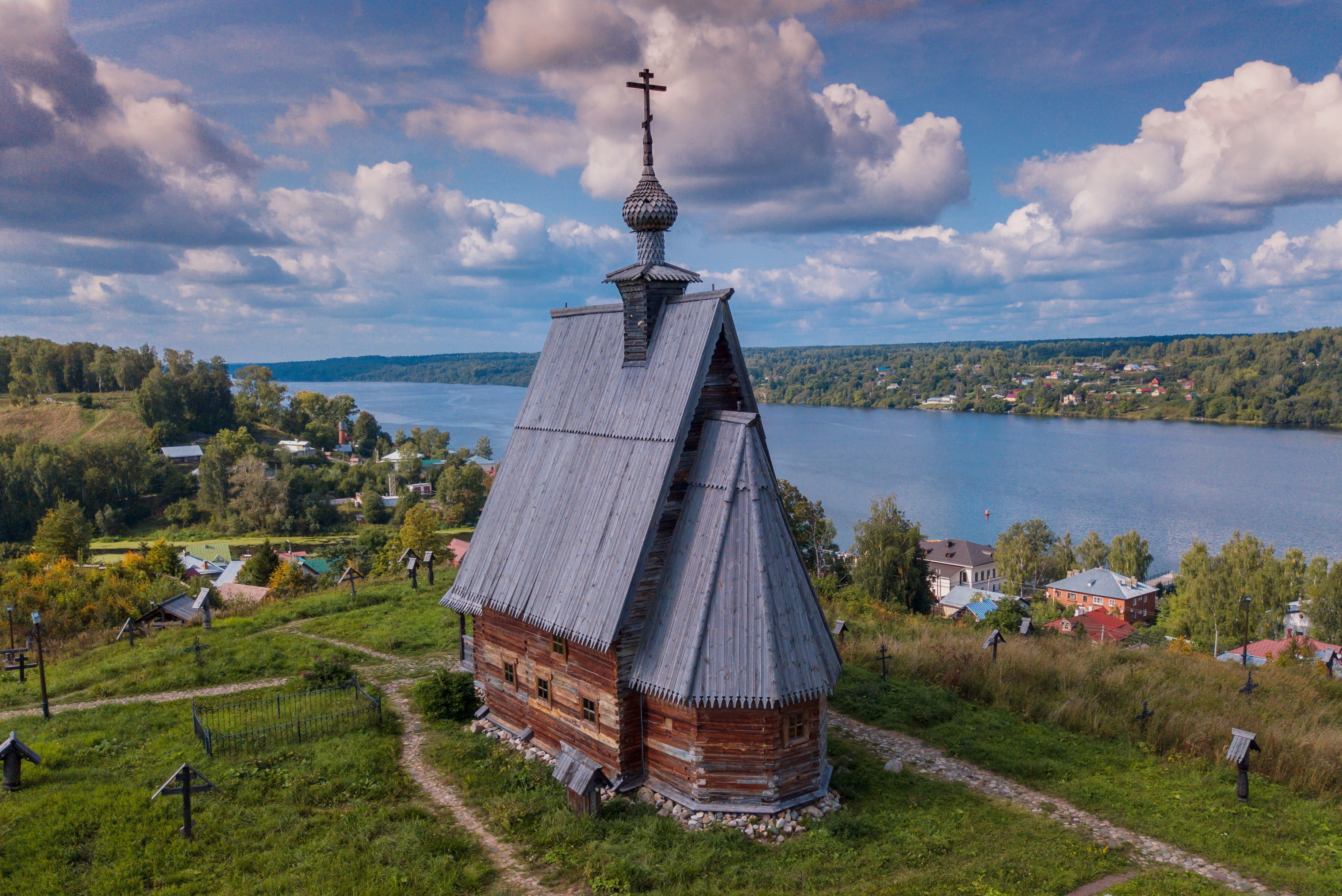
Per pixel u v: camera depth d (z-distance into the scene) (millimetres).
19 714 29219
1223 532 154875
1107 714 27422
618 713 22219
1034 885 17875
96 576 72438
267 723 27203
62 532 116375
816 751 21766
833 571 80688
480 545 27703
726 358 24031
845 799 22281
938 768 24453
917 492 190875
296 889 17812
